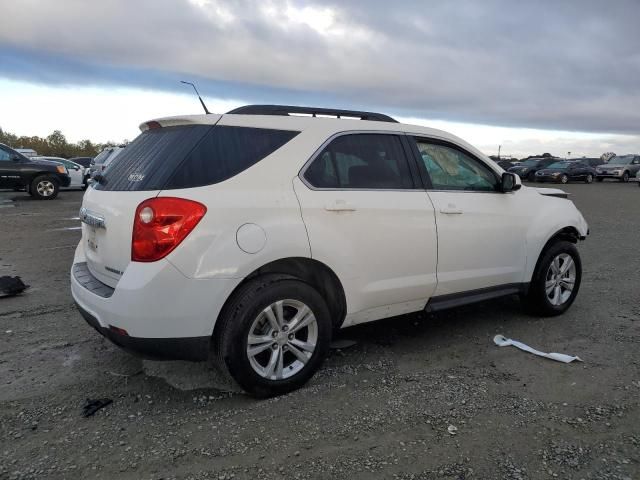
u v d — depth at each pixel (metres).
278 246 3.12
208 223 2.92
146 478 2.45
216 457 2.62
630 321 4.85
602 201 18.78
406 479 2.46
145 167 3.18
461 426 2.94
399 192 3.78
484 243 4.25
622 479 2.47
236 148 3.21
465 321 4.84
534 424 2.96
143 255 2.86
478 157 4.44
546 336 4.45
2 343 4.13
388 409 3.13
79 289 3.31
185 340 2.94
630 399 3.27
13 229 10.24
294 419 3.00
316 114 3.75
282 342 3.23
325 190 3.41
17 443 2.72
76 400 3.20
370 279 3.60
